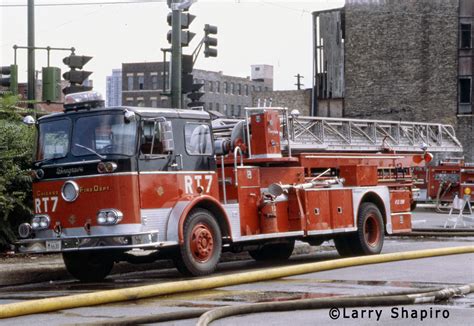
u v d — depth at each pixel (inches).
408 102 2476.6
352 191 726.5
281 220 660.7
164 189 570.6
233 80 5128.0
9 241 723.4
